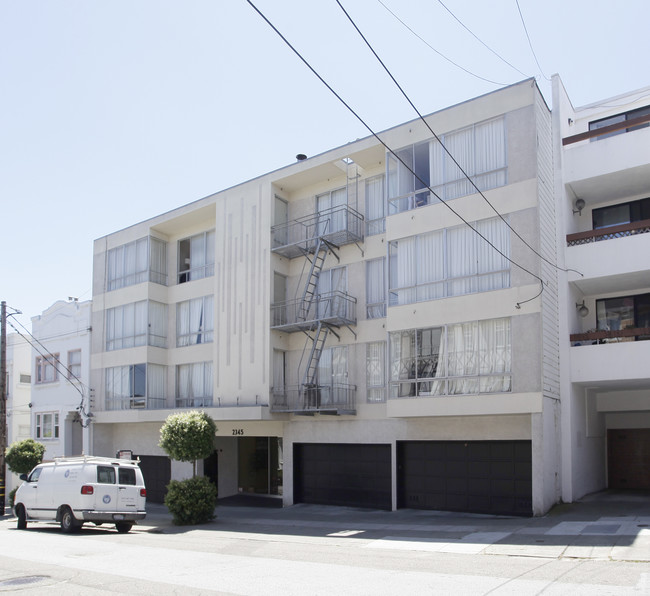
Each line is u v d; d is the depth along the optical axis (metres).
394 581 9.18
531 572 9.72
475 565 10.52
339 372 22.06
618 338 19.56
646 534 12.78
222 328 24.64
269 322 23.06
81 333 30.64
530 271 17.42
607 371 18.23
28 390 36.03
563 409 18.58
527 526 14.98
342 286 22.52
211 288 26.27
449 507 19.11
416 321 19.05
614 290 20.33
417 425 19.88
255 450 27.23
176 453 18.94
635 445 22.38
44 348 32.72
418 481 19.89
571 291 19.62
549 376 17.62
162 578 9.89
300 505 22.42
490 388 17.58
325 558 11.73
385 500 20.52
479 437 18.59
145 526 18.81
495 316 17.73
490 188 18.42
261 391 22.88
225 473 27.02
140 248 28.48
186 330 27.12
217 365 24.50
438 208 19.20
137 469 18.28
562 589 8.39
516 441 18.08
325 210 23.50
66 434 30.89
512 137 18.27
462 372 18.08
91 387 29.50
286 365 23.52
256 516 20.36
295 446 23.00
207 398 25.70
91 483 17.12
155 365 27.31
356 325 21.78
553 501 17.48
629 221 20.58
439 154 19.53
